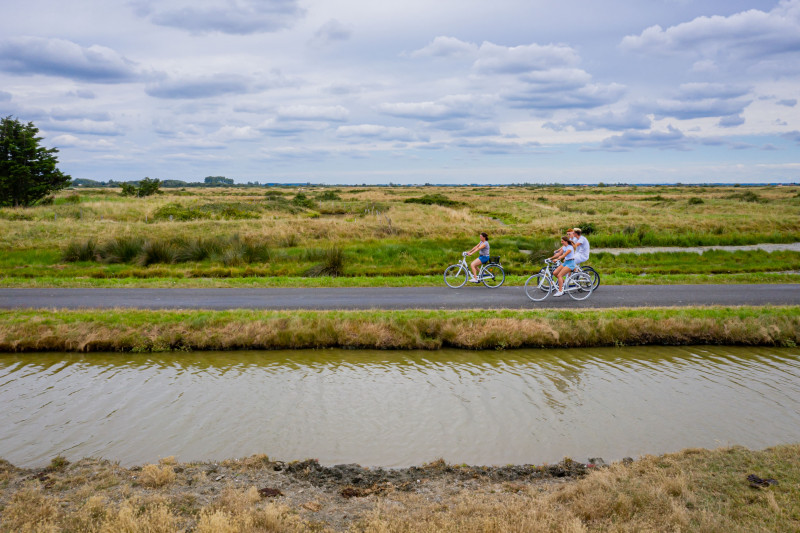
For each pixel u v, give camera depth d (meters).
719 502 4.61
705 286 16.94
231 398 8.31
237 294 15.69
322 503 5.09
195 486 5.44
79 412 7.73
